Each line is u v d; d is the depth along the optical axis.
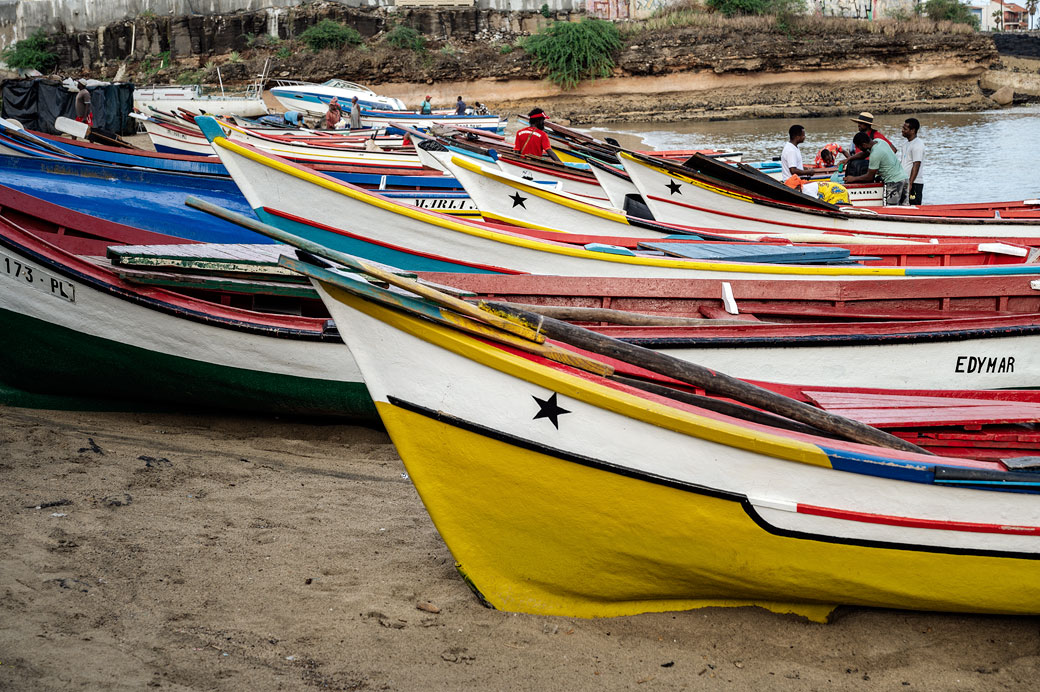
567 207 9.76
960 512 4.07
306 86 37.59
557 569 4.23
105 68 51.31
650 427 3.92
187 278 6.39
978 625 4.41
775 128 41.56
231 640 3.66
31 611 3.66
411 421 4.00
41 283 6.36
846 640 4.20
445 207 12.07
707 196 11.38
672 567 4.20
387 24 51.28
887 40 49.06
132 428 6.60
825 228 11.30
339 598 4.10
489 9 52.03
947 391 5.62
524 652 3.84
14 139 12.26
